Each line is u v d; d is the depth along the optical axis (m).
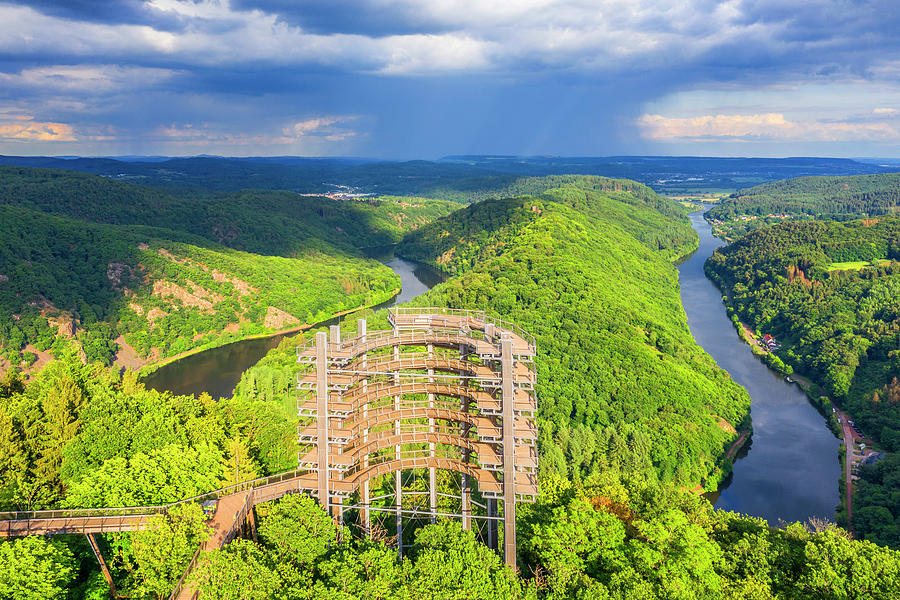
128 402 101.62
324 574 60.28
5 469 81.44
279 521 66.00
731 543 80.00
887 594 66.31
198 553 63.03
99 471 77.50
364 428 81.19
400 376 79.62
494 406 74.75
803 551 76.44
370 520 85.56
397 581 58.81
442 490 93.88
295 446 101.88
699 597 64.69
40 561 59.53
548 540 70.44
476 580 60.16
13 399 102.75
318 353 74.75
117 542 75.44
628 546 71.56
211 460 82.69
